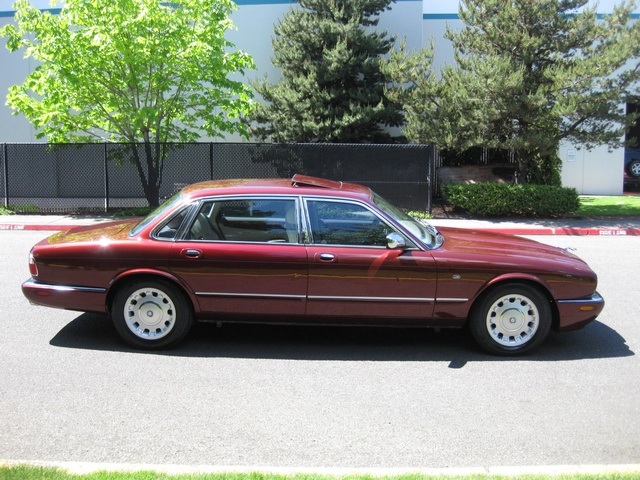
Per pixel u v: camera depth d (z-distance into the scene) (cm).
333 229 607
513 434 448
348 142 1906
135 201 1828
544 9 1580
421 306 602
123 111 1681
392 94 1723
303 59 1934
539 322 608
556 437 444
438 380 552
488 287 605
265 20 2153
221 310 610
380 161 1741
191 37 1642
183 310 612
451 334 686
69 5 1595
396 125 1945
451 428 457
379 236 607
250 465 400
